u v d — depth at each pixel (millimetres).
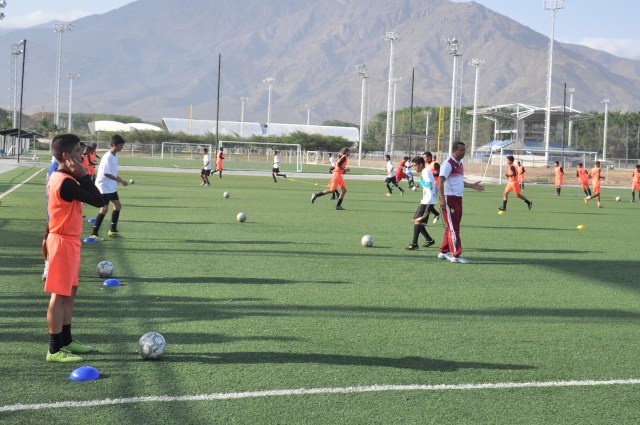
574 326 7926
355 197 31078
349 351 6680
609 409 5324
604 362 6531
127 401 5266
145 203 23672
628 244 15859
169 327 7402
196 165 65812
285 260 12203
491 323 7984
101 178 14141
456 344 7035
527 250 14453
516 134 102938
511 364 6398
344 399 5406
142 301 8609
